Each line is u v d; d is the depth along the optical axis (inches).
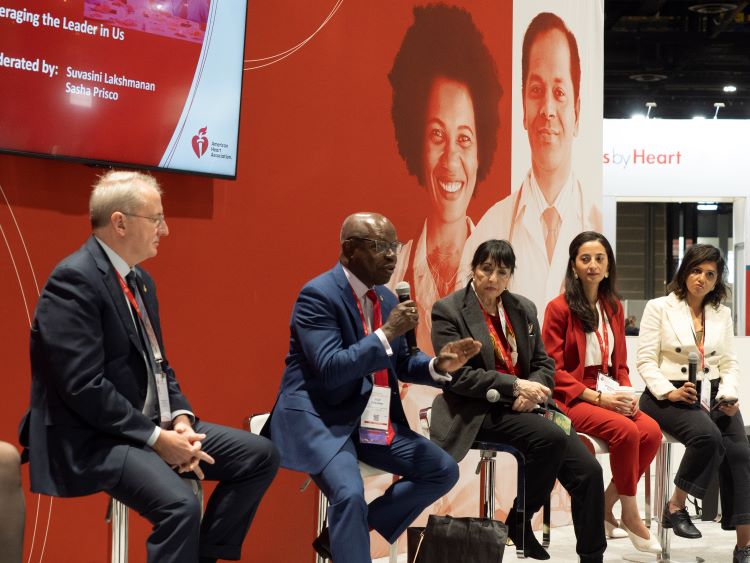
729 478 162.9
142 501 95.7
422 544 123.5
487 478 141.7
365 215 120.9
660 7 420.5
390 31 167.3
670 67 471.2
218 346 143.3
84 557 128.5
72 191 127.0
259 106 148.9
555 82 198.7
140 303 106.4
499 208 187.5
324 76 157.8
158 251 136.1
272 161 150.5
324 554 122.0
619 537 179.8
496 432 138.8
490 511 141.3
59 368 95.8
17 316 122.6
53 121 120.9
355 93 162.2
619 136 385.7
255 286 148.0
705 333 171.2
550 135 197.9
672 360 171.2
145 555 134.7
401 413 126.3
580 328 161.5
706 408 163.3
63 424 97.3
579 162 205.6
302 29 154.3
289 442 116.9
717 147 385.1
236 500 108.0
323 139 157.5
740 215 389.4
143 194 103.6
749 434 192.9
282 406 119.3
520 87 190.9
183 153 134.7
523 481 137.7
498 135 186.9
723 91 534.3
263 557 150.0
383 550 165.6
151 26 129.8
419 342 173.0
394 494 123.2
